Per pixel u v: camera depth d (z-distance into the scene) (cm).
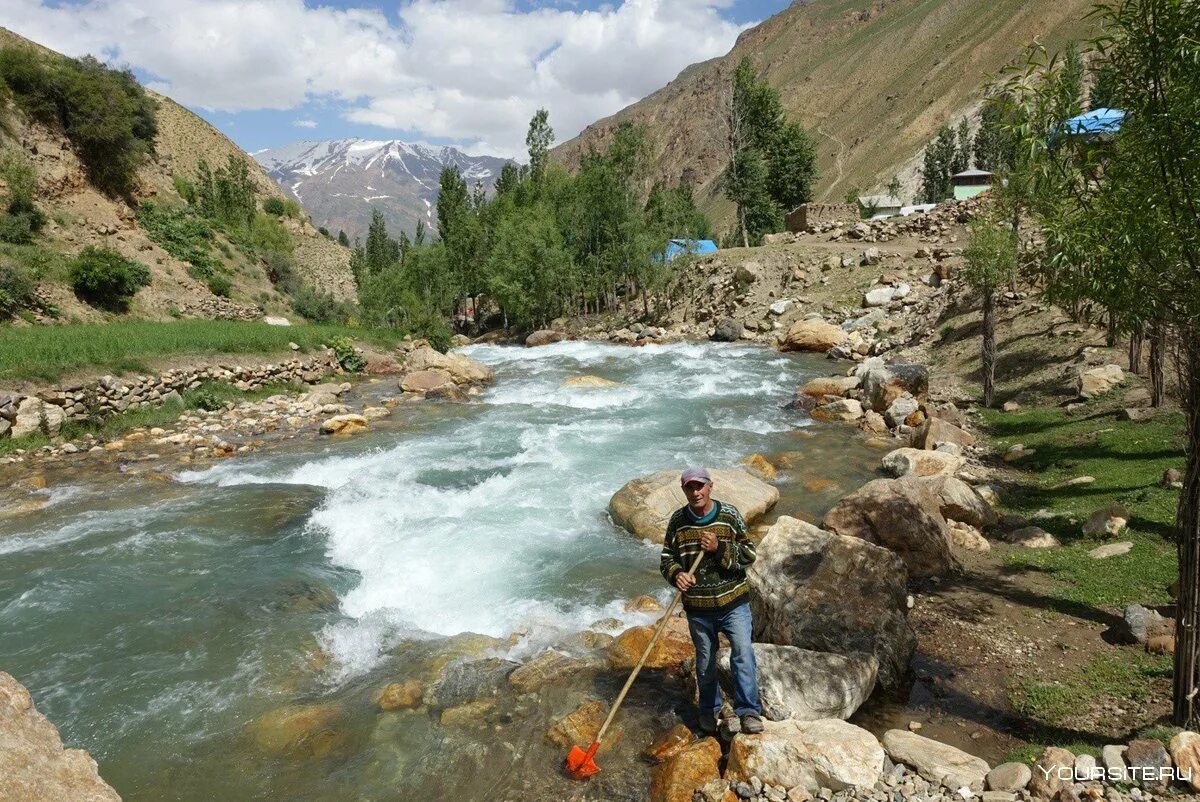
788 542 722
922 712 569
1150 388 1371
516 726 575
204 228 5141
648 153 6009
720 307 3991
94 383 1764
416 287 5509
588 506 1151
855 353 2747
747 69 6075
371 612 798
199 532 1059
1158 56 409
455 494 1220
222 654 708
